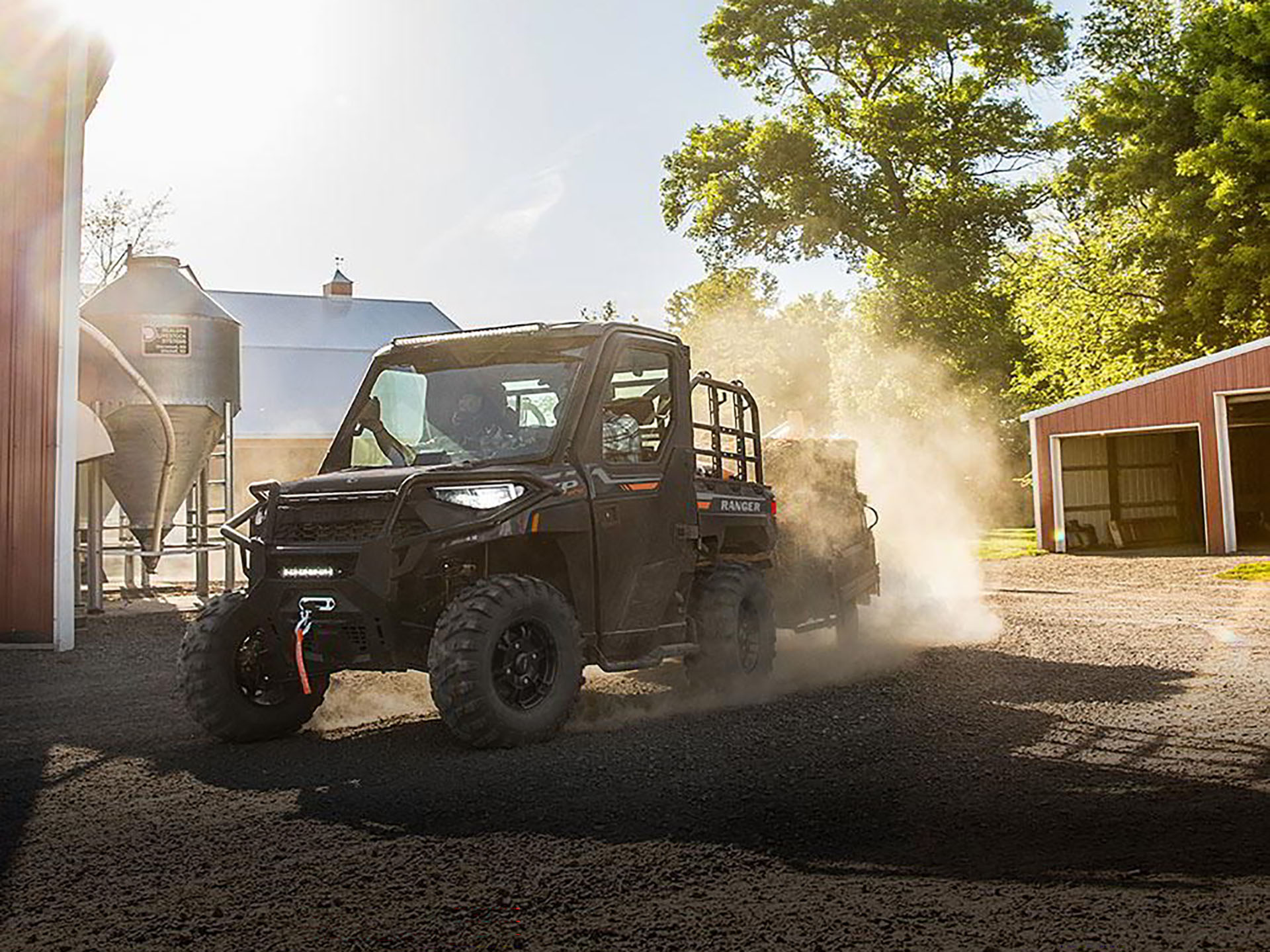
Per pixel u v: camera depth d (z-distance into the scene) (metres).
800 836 4.27
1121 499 30.34
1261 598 15.05
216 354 14.79
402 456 6.75
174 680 8.68
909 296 39.09
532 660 6.03
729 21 41.81
